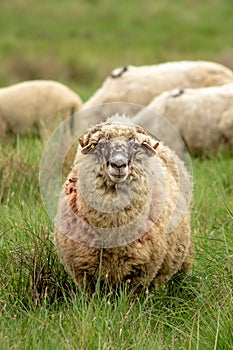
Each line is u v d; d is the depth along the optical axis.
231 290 17.91
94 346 15.41
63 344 15.34
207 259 20.44
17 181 27.59
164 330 17.50
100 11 106.50
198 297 18.23
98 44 92.50
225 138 37.41
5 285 18.83
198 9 106.12
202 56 84.12
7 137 40.28
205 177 29.45
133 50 89.44
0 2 109.06
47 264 19.42
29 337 15.70
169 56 85.06
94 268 17.83
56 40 94.19
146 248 17.73
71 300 18.19
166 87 43.19
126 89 42.97
